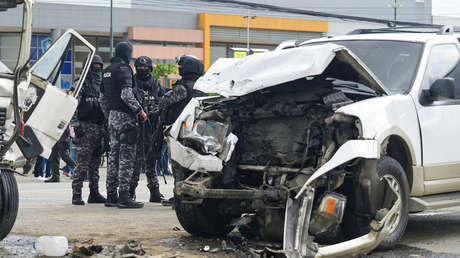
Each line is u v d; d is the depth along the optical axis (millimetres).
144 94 11195
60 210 10242
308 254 6082
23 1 7895
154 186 11406
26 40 7879
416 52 8234
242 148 7453
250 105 7387
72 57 71562
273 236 6934
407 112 7434
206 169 7219
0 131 7297
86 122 11000
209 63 93875
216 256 6758
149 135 11180
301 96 7156
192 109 7449
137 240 7586
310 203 6215
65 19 84312
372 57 8391
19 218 9258
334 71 7305
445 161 7883
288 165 7074
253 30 98312
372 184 6605
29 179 16266
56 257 6695
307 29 101438
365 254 6906
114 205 10750
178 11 94375
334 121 6613
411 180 7504
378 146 6582
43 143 8203
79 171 11047
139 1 100000
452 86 7742
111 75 10297
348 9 124750
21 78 7719
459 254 7031
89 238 7695
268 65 7082
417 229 8805
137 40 88500
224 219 7824
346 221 6754
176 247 7254
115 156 10672
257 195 6664
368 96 7434
